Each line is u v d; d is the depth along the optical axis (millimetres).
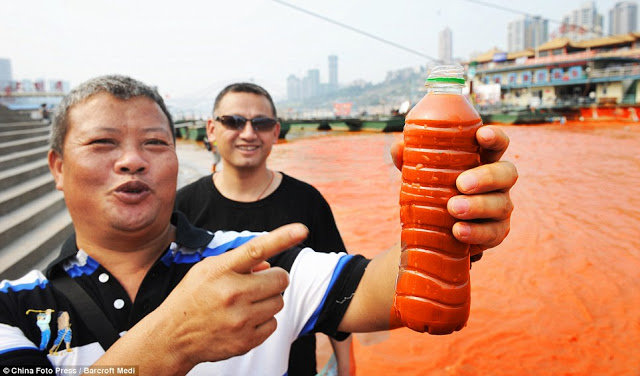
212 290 970
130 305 1304
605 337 3902
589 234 6883
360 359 3611
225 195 2756
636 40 56469
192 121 37781
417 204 1199
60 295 1263
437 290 1187
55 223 6273
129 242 1345
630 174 12539
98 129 1252
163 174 1341
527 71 54219
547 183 11398
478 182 1023
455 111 1157
